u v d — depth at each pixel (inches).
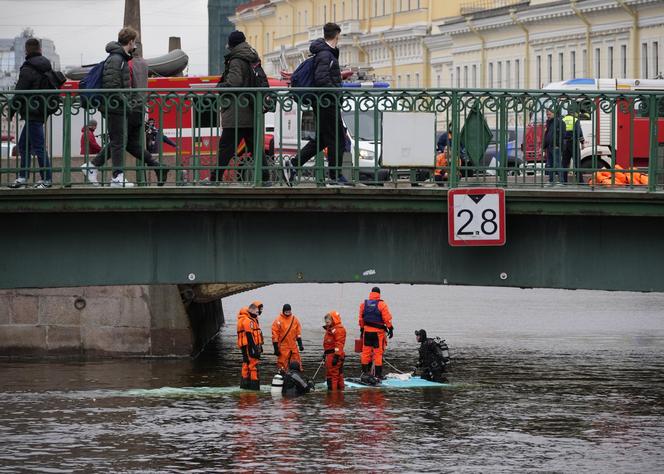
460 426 1631.4
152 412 1712.6
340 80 1210.0
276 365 2188.7
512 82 5408.5
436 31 6299.2
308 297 3747.5
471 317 3083.2
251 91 1159.0
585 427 1626.5
